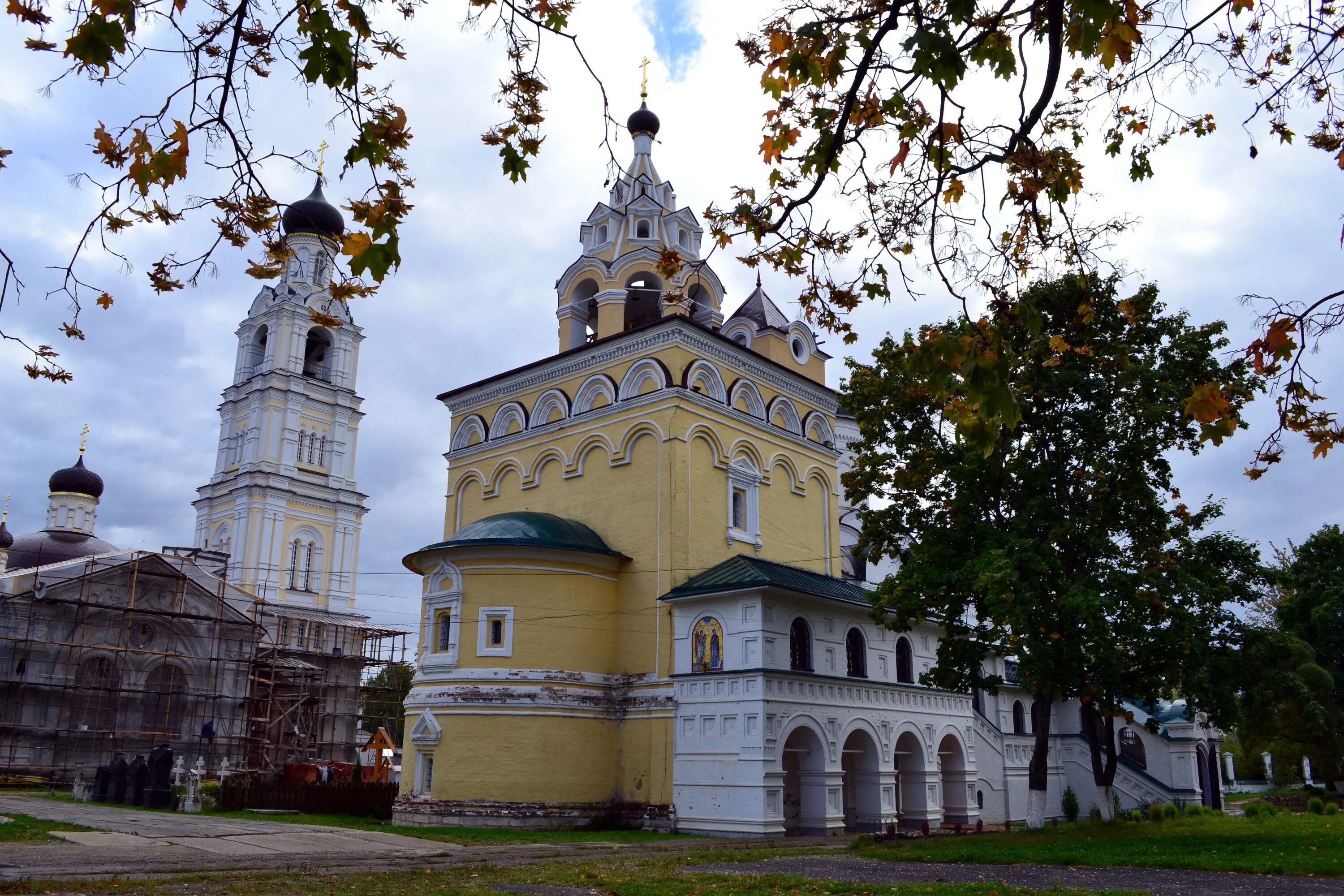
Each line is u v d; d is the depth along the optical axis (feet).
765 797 89.20
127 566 183.01
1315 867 57.47
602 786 99.19
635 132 138.41
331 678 218.79
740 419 115.24
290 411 243.60
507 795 93.81
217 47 21.94
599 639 102.99
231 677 191.31
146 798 115.24
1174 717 149.79
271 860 62.80
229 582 219.41
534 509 118.73
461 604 100.99
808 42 26.63
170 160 20.88
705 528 106.83
